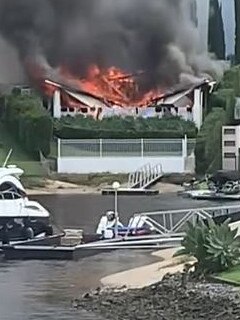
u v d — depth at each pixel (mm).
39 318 30078
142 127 167000
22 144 171625
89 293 35156
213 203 109438
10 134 173750
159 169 158750
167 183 155625
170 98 185625
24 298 34375
